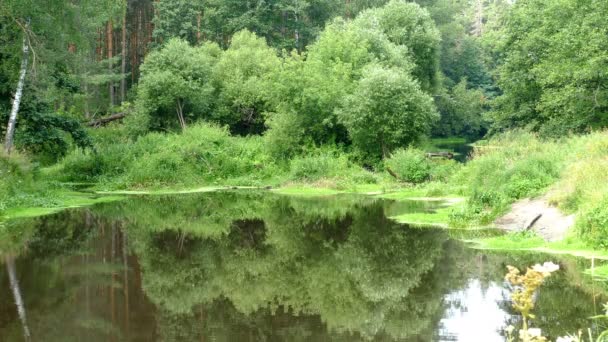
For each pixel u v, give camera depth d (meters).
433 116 30.86
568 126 27.81
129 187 28.89
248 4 52.81
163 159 30.36
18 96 24.31
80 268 12.86
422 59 43.78
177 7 53.38
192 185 29.70
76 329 8.74
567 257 12.18
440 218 17.81
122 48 51.25
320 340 8.17
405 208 20.67
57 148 30.66
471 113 64.38
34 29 25.42
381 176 28.55
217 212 21.20
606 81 26.70
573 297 9.52
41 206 22.50
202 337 8.34
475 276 11.23
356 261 13.09
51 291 10.99
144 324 9.01
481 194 17.98
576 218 13.30
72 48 40.50
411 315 9.20
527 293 4.00
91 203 23.98
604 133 20.02
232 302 10.25
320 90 31.83
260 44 44.66
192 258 13.88
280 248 14.82
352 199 24.09
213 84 39.53
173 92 35.91
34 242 15.88
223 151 32.12
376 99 29.86
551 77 27.34
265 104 35.25
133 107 43.38
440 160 29.09
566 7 29.86
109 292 10.92
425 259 12.80
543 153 20.00
